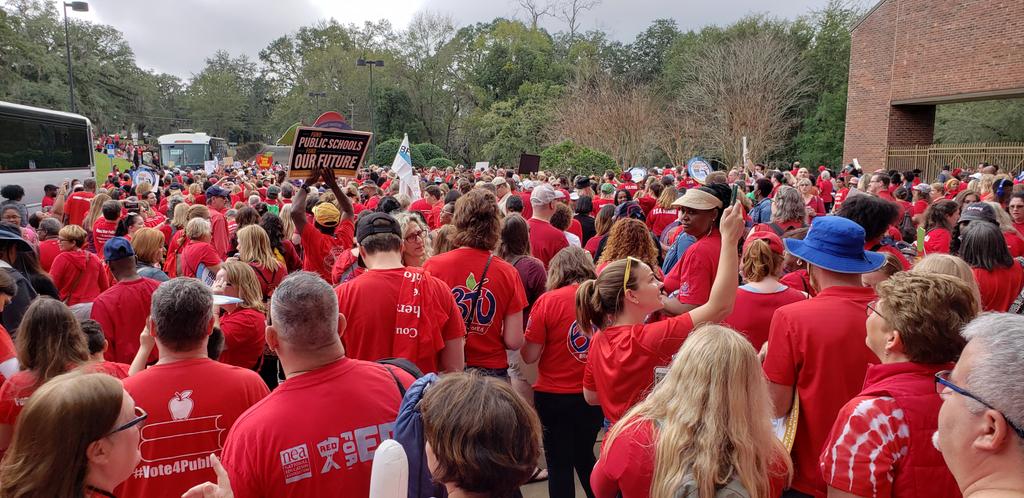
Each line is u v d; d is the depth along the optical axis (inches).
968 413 60.8
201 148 1680.6
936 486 79.6
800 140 1439.5
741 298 137.3
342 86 2295.8
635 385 115.1
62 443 71.8
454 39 2142.0
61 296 245.1
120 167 1386.6
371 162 1700.3
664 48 2293.3
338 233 224.4
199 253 253.8
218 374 108.1
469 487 68.8
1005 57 712.4
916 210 353.1
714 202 145.9
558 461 149.6
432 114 2118.6
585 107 1323.8
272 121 2851.9
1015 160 754.8
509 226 187.2
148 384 103.7
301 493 87.4
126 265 179.5
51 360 116.8
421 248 183.0
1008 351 59.4
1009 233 220.5
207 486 80.4
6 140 662.5
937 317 82.4
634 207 281.6
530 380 158.4
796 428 109.3
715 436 78.2
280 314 91.7
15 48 2194.9
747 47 1373.0
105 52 2913.4
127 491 101.0
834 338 105.2
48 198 532.4
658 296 120.9
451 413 68.9
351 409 90.9
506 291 156.3
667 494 78.6
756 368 82.0
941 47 788.0
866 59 916.6
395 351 128.5
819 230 116.5
